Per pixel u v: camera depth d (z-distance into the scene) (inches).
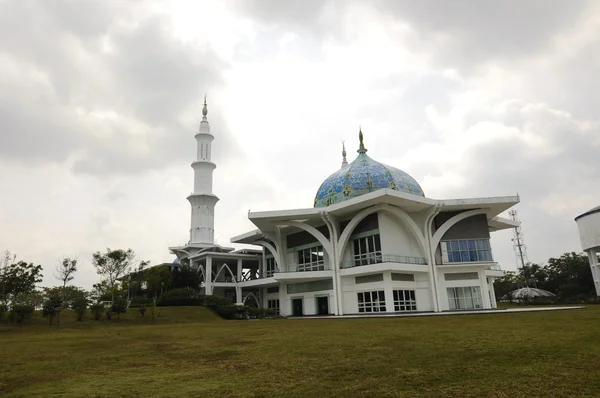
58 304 1403.8
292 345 683.4
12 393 396.5
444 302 1882.4
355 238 1985.7
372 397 343.0
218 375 457.1
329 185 2180.1
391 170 2110.0
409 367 457.1
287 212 1941.4
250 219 2010.3
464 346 591.5
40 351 701.9
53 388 412.8
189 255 2741.1
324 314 2031.3
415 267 1813.5
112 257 2048.5
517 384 366.6
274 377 434.0
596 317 1026.7
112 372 494.6
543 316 1151.0
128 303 2197.3
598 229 2432.3
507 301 3348.9
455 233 1964.8
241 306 1950.1
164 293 2135.8
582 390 340.8
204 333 987.9
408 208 1904.5
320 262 2114.9
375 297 1804.9
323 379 415.2
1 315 1349.7
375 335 780.6
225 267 2856.8
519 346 569.6
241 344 729.0
